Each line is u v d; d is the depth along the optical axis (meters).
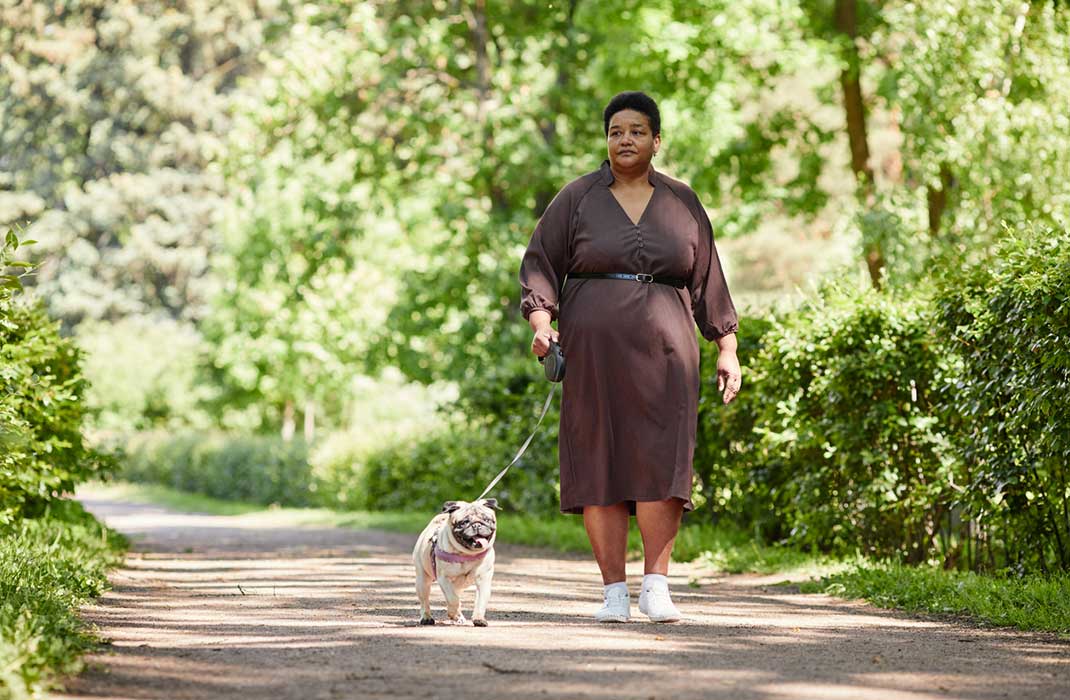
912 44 18.05
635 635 7.06
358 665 5.96
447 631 7.15
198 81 63.38
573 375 7.72
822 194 24.61
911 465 11.69
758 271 41.59
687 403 7.68
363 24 26.86
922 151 18.19
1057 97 17.69
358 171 28.81
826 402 11.87
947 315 10.40
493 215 26.92
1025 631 7.72
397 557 13.91
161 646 6.53
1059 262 8.97
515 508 19.55
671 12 20.25
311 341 37.34
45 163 62.53
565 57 26.77
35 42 62.44
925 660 6.44
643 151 7.75
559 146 26.59
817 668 6.08
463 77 28.16
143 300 60.69
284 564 12.73
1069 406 8.88
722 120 20.81
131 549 14.68
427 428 25.70
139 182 60.16
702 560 13.08
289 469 32.12
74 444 13.63
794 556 12.31
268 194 35.06
